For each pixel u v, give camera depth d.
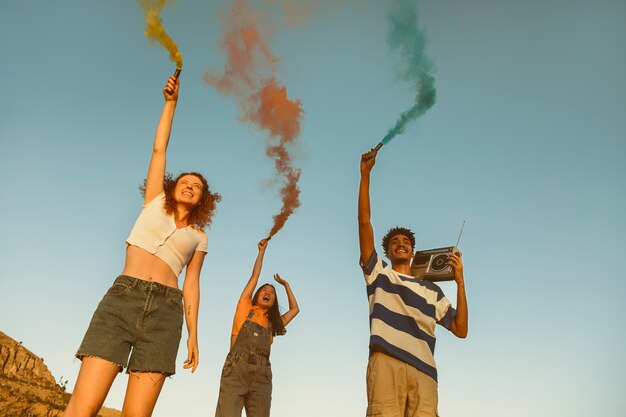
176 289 4.53
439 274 6.00
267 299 8.30
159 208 4.66
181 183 4.81
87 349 4.02
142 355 4.24
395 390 5.21
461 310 5.85
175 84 4.89
